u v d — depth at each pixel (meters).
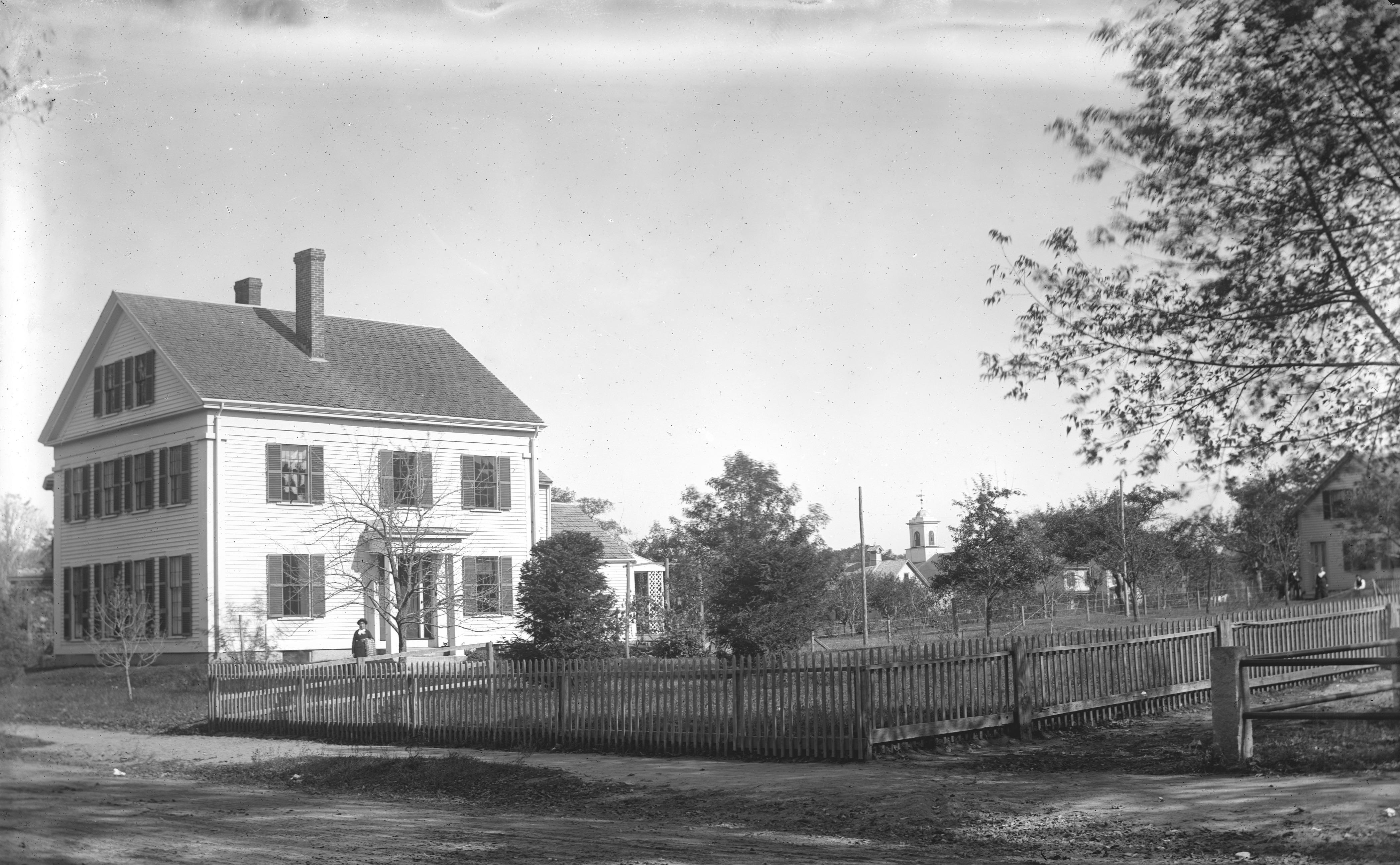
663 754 15.60
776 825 10.99
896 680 14.27
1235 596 31.36
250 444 35.16
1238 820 9.64
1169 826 9.70
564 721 16.91
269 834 10.65
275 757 17.53
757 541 26.44
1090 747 14.22
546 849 9.70
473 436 39.69
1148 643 17.22
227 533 34.41
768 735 14.78
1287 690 18.05
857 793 12.05
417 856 9.33
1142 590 36.28
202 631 34.03
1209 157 10.88
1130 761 12.93
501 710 17.69
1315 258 10.68
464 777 14.65
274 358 37.38
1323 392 10.72
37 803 12.93
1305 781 10.84
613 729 16.36
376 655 30.64
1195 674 17.88
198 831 10.78
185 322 37.12
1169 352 11.28
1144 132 11.02
